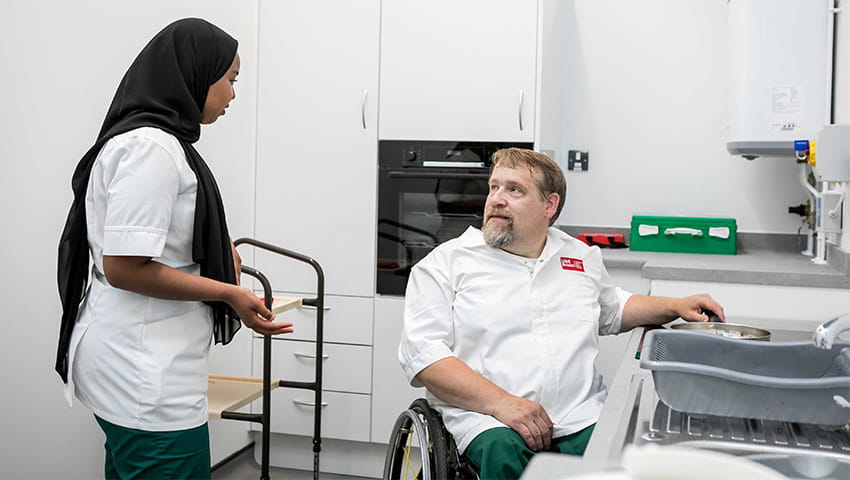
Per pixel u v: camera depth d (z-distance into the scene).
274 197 3.31
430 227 3.17
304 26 3.25
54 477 2.43
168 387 1.76
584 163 3.72
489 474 1.67
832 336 1.11
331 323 3.26
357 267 3.23
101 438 2.62
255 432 3.42
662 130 3.64
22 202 2.28
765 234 3.56
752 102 2.99
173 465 1.78
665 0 3.60
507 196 2.03
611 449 1.04
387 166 3.20
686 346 1.61
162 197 1.69
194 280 1.75
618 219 3.72
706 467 0.65
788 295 2.77
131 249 1.65
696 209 3.63
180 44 1.84
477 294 2.01
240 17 3.23
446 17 3.11
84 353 1.77
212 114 1.96
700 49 3.58
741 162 3.57
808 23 2.92
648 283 3.14
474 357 1.99
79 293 1.82
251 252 3.34
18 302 2.28
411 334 1.96
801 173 3.09
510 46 3.07
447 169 3.14
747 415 1.20
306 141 3.26
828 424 1.17
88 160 1.79
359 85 3.20
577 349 1.99
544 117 3.16
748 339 1.67
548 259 2.05
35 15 2.28
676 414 1.25
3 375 2.24
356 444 3.29
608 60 3.67
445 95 3.13
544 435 1.76
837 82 2.92
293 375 3.30
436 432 1.75
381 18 3.17
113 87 2.62
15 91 2.23
